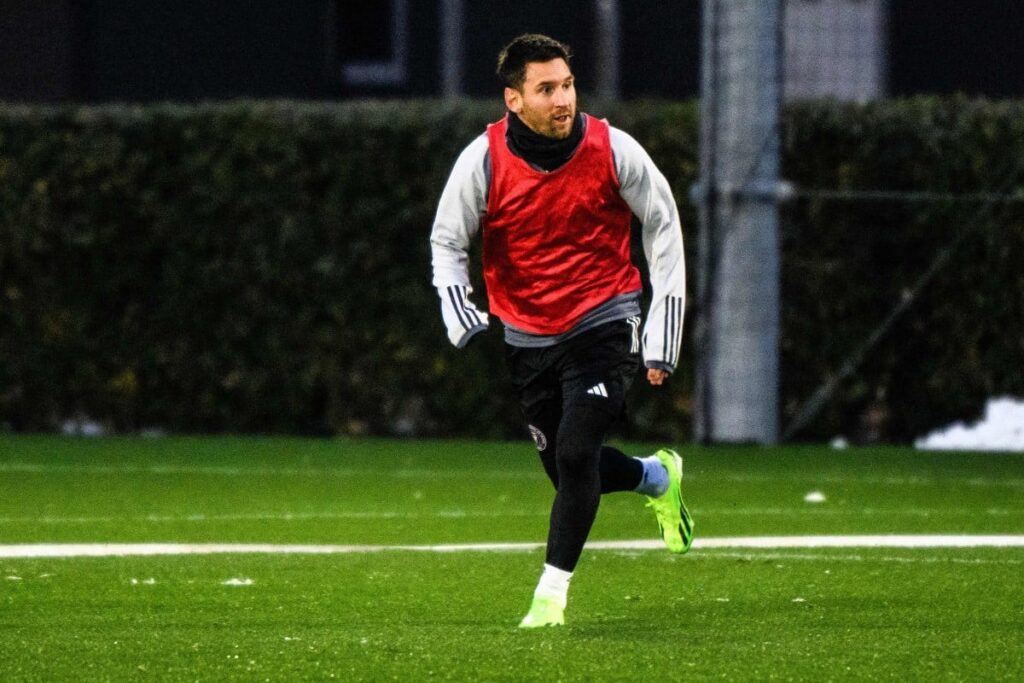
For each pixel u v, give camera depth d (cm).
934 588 3061
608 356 2673
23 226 6412
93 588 3084
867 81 8681
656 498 3006
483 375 6153
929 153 5803
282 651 2425
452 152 6081
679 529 3027
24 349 6488
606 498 4625
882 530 3988
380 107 6166
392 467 5403
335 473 5244
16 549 3647
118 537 3881
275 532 3972
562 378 2692
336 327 6247
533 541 3825
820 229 5859
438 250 2725
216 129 6266
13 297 6462
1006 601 2911
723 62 5709
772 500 4578
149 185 6328
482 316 2683
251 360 6334
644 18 8600
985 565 3369
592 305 2672
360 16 9012
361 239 6178
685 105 5925
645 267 5822
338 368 6259
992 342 5862
